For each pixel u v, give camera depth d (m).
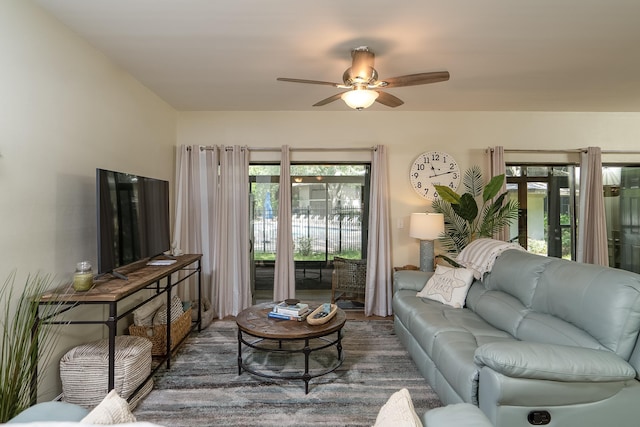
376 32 2.46
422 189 4.43
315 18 2.27
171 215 4.24
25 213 2.01
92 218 2.64
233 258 4.29
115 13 2.20
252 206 4.57
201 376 2.62
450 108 4.34
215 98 3.91
